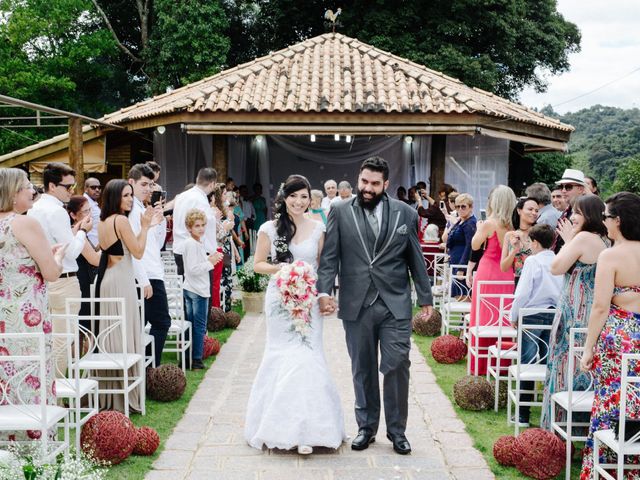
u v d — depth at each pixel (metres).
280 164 17.53
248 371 6.86
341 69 14.49
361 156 16.94
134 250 5.27
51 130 25.02
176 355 7.42
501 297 5.52
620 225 3.76
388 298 4.54
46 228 5.23
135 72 29.09
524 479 4.21
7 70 23.98
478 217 13.90
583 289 4.45
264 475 4.23
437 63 22.50
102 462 4.18
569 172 6.59
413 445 4.79
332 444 4.57
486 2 23.38
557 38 27.47
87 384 4.54
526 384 5.70
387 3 23.70
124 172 15.25
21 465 3.29
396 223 4.57
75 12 26.16
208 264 6.80
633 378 3.40
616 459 3.86
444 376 6.67
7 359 3.67
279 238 4.88
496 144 14.05
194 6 23.92
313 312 4.77
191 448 4.70
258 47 28.02
